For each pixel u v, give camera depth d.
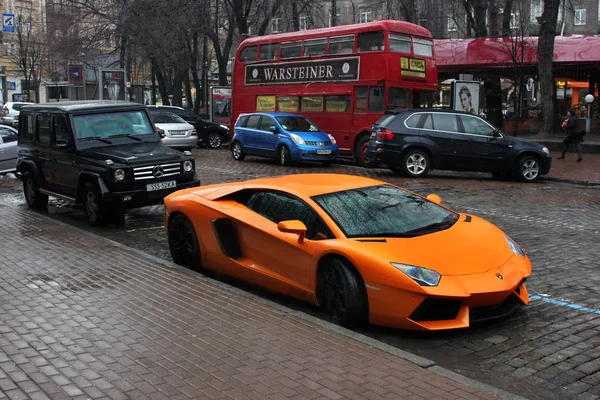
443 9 37.62
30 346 4.81
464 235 6.07
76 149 10.88
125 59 37.84
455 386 4.19
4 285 6.58
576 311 6.15
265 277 6.52
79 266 7.41
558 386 4.54
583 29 48.44
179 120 24.80
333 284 5.79
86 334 5.09
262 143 20.77
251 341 4.95
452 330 5.66
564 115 32.09
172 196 7.89
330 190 6.56
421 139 17.00
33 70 58.47
